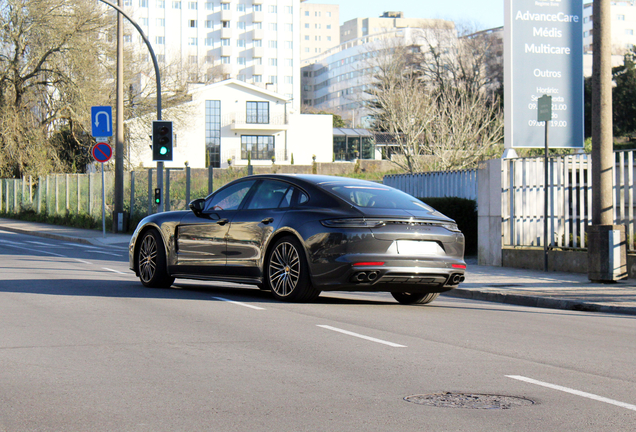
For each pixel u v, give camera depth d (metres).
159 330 7.51
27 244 23.84
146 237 11.60
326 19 186.38
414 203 9.91
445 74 81.88
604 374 5.84
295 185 9.93
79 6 39.59
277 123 76.38
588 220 13.91
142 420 4.38
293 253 9.58
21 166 40.78
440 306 10.29
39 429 4.19
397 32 97.06
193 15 128.12
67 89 39.69
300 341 7.02
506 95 17.11
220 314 8.68
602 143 12.32
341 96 153.50
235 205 10.54
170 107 48.88
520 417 4.53
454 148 34.44
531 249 14.88
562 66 17.23
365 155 89.25
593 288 11.67
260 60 132.00
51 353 6.31
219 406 4.71
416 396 5.02
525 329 8.18
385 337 7.35
